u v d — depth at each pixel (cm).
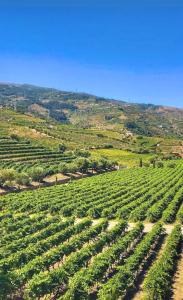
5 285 4491
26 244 6150
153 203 10588
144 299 4531
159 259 5681
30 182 14050
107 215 9188
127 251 6284
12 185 13225
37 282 4453
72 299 4309
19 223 7350
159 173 17200
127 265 5122
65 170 16662
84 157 19662
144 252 5766
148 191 12450
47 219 7631
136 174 16862
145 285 4594
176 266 5822
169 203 10644
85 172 18062
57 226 7019
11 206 9506
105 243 6222
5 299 4484
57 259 5403
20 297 4681
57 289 4716
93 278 4722
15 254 5397
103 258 5306
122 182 14138
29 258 5459
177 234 6738
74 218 8088
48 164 17850
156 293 4569
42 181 14825
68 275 4828
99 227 7031
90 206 9838
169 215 8919
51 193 11525
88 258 5469
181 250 6550
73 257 5275
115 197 11394
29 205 9594
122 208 9406
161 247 6650
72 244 5934
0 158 18000
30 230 7019
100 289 4581
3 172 13075
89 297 4653
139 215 8962
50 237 6272
